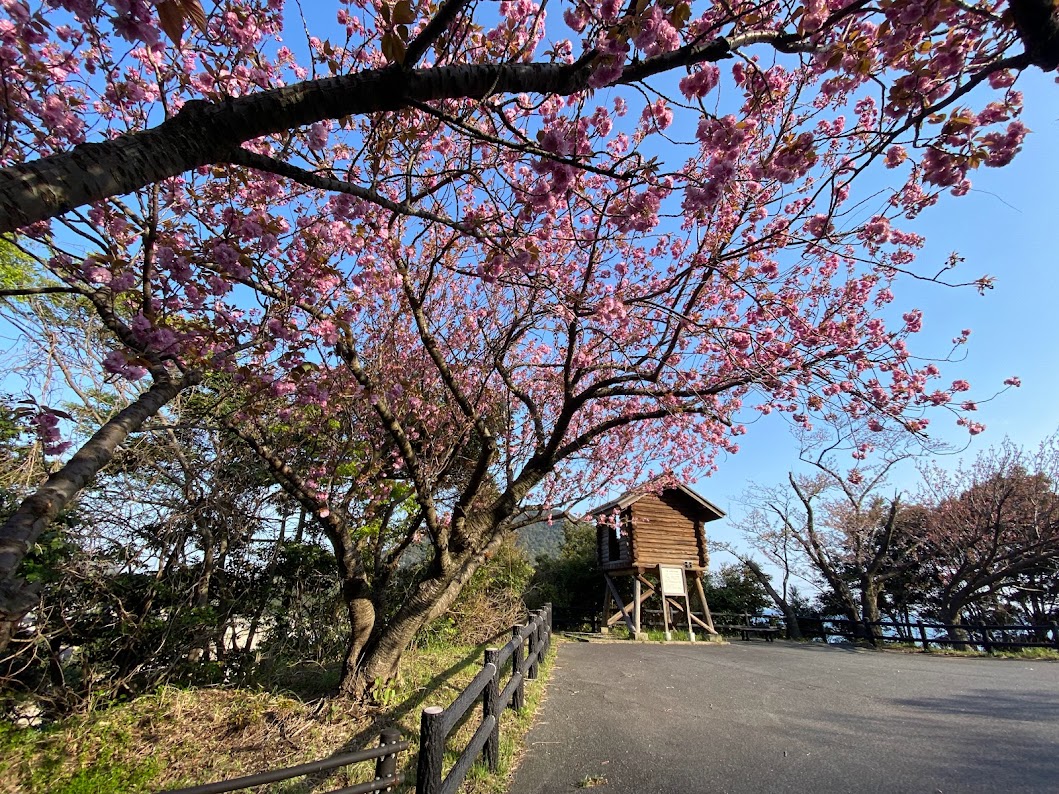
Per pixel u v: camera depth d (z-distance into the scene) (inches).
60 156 62.1
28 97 119.3
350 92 77.5
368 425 272.7
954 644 524.7
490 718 156.6
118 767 154.8
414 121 151.3
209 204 158.9
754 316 210.2
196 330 144.2
